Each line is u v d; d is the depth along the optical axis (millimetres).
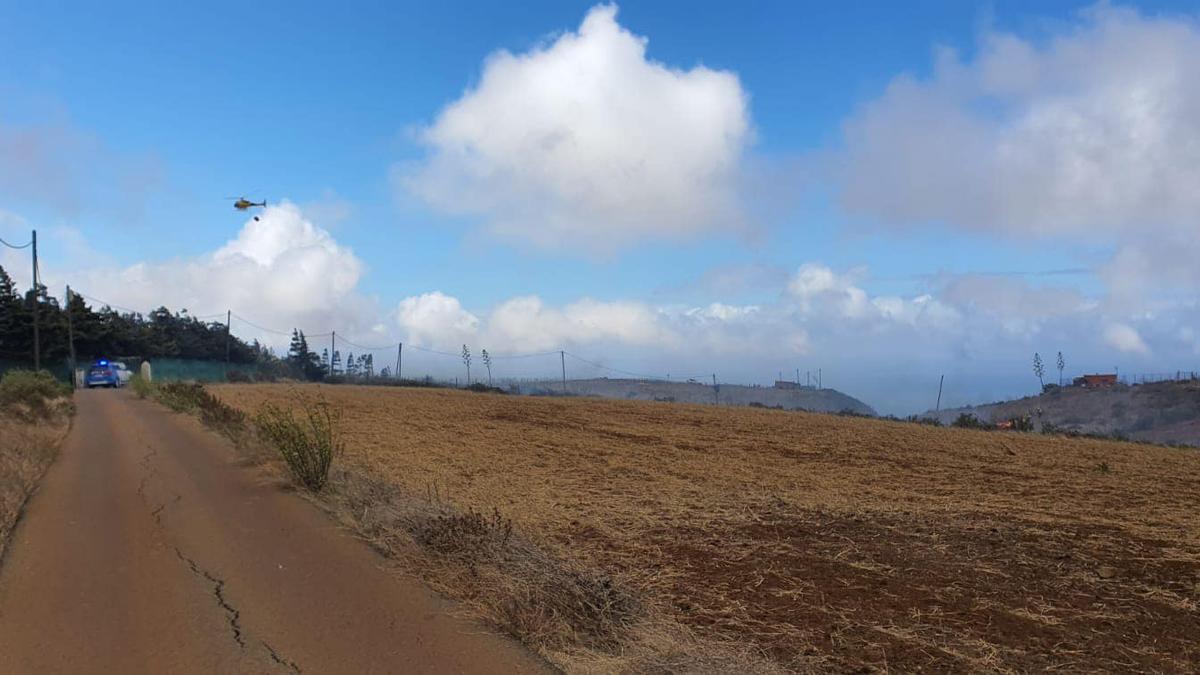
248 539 8672
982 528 10117
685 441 22719
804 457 19031
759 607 6602
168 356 79500
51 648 5543
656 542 9109
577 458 18031
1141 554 8742
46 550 8266
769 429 27188
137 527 9328
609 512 10992
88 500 11055
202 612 6266
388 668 5164
